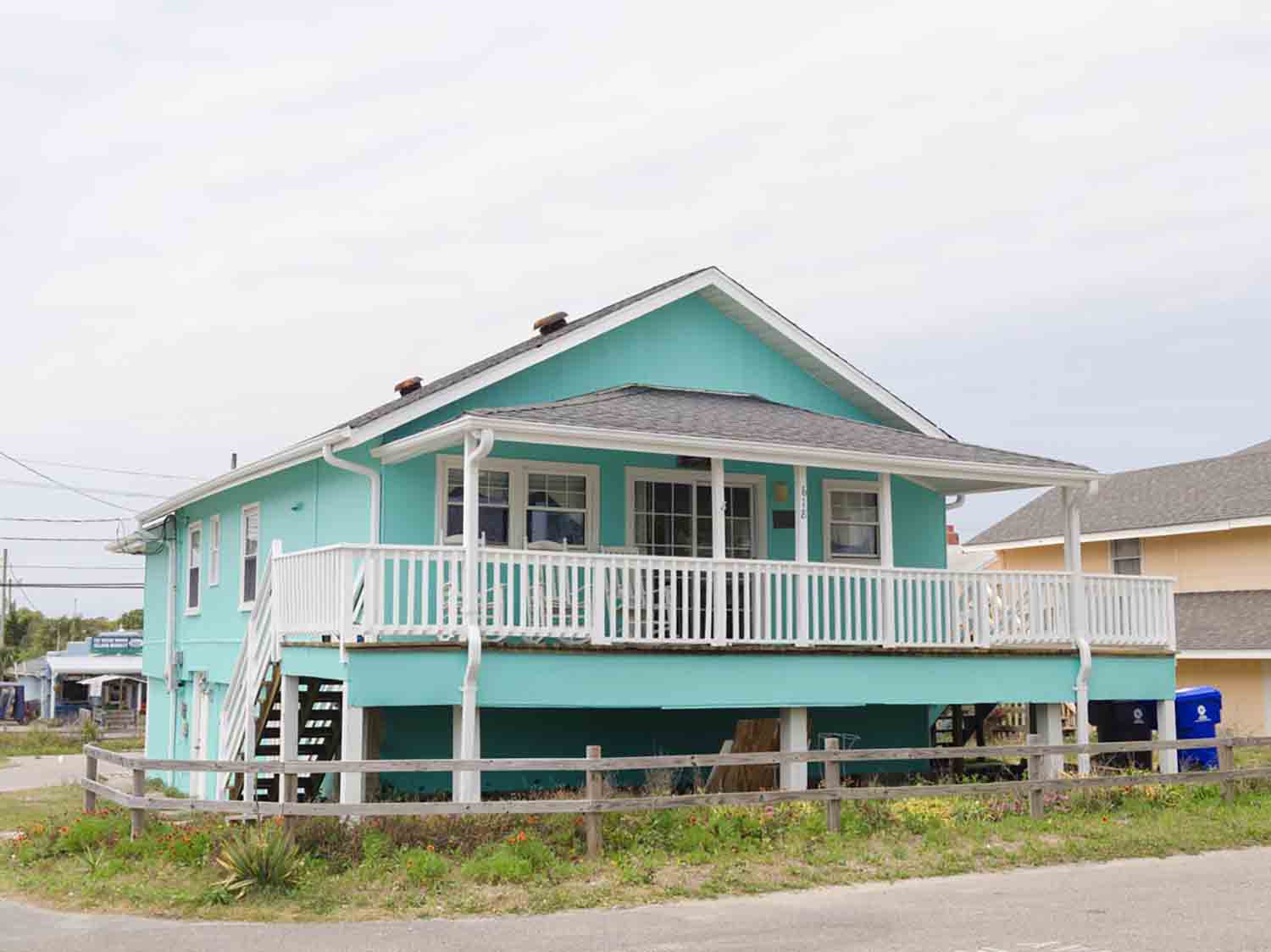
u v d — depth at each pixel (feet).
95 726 162.71
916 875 39.99
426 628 48.32
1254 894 36.65
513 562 50.14
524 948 30.55
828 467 56.65
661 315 67.00
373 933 32.30
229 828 42.24
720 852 41.93
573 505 61.36
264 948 30.71
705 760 43.19
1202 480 112.68
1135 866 41.78
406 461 58.23
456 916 34.40
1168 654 63.82
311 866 38.29
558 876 38.47
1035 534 119.85
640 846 41.83
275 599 55.31
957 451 61.11
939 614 58.75
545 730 59.41
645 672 51.90
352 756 47.01
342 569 47.52
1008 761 68.64
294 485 67.62
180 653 86.28
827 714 66.03
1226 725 102.68
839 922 33.17
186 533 87.30
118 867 39.58
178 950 30.50
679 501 64.08
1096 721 66.69
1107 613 62.44
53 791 78.38
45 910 35.68
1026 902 35.68
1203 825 48.32
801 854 42.19
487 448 48.70
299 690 55.11
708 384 68.08
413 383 66.54
